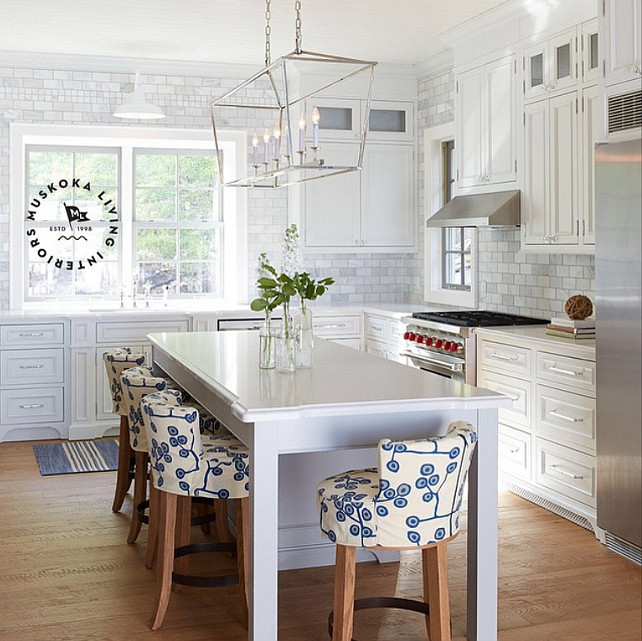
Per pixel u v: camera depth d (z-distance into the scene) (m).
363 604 3.29
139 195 7.88
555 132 5.29
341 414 3.19
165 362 5.11
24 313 6.96
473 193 6.25
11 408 6.83
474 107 6.17
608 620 3.61
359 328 7.43
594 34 4.91
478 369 5.63
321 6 5.67
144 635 3.47
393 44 6.76
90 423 6.98
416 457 2.94
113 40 6.59
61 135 7.29
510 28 5.70
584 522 4.79
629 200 4.10
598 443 4.39
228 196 7.91
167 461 3.46
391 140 7.61
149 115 6.57
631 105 4.21
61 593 3.88
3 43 6.71
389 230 7.69
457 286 7.36
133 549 4.46
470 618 3.44
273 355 4.07
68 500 5.32
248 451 3.52
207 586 3.53
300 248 7.45
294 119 7.48
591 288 5.53
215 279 8.11
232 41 6.62
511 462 5.34
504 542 4.55
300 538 4.19
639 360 4.08
